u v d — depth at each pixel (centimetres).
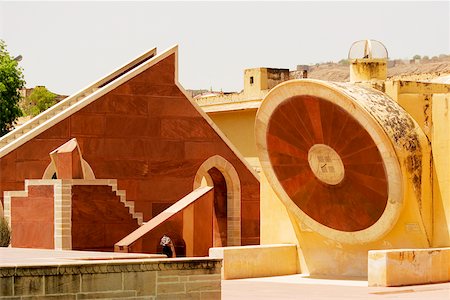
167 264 1656
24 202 3098
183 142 3672
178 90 3675
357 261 2606
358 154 2452
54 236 2988
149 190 3588
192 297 1681
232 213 3762
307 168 2592
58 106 3647
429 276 2358
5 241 3159
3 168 3331
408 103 2506
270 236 2827
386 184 2425
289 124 2580
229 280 2580
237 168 3781
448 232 2441
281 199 2712
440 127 2461
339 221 2577
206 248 2956
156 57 3634
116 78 3791
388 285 2288
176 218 2916
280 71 4853
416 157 2431
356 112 2402
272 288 2322
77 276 1564
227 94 5097
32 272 1523
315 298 2092
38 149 3391
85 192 3023
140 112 3588
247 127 4578
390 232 2512
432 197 2470
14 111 5294
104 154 3503
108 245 3058
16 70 5291
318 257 2695
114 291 1599
